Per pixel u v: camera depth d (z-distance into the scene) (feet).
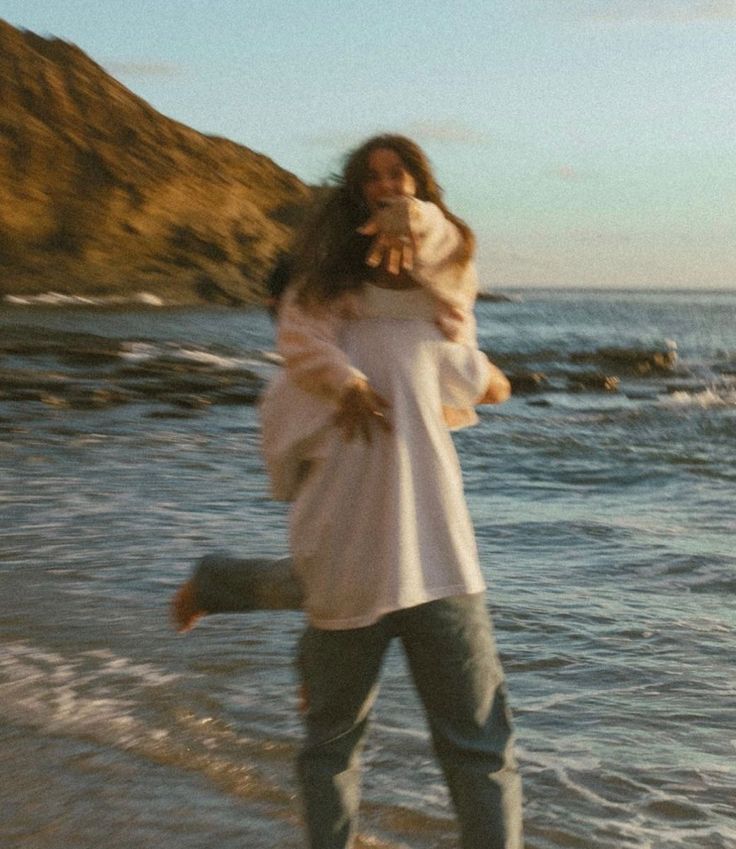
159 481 31.78
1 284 269.03
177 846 9.87
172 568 20.43
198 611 9.10
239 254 303.27
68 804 10.59
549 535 24.41
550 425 52.29
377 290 8.27
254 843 9.95
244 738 12.28
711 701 13.85
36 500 27.58
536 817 10.66
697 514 27.63
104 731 12.34
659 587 19.65
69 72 329.72
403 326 8.29
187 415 51.52
